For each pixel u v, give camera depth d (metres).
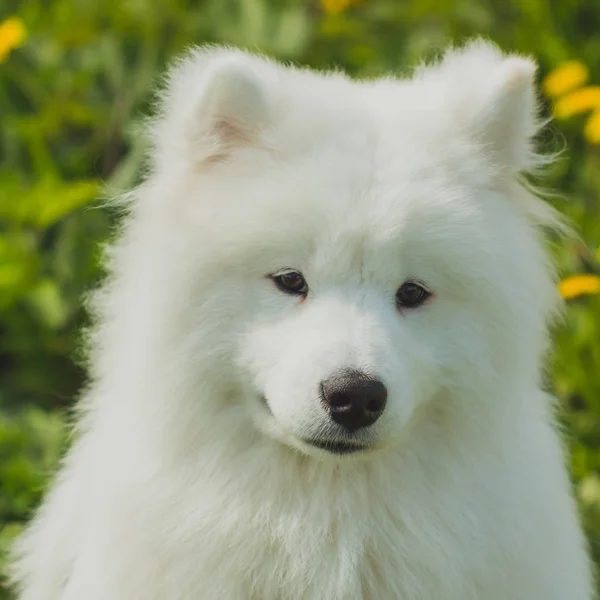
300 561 7.75
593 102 12.45
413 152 7.52
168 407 7.70
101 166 14.29
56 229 13.65
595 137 12.33
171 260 7.58
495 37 14.67
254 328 7.46
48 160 13.89
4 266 13.23
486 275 7.51
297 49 14.11
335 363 7.04
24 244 13.45
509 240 7.75
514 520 7.84
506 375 7.77
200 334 7.54
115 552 7.86
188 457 7.78
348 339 7.11
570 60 14.35
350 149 7.44
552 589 7.99
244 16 14.23
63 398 13.27
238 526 7.73
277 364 7.32
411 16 14.98
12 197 13.32
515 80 7.82
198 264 7.47
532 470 8.04
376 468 7.77
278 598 7.87
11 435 12.10
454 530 7.79
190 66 8.38
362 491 7.77
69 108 14.20
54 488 9.70
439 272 7.43
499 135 7.93
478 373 7.65
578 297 12.66
